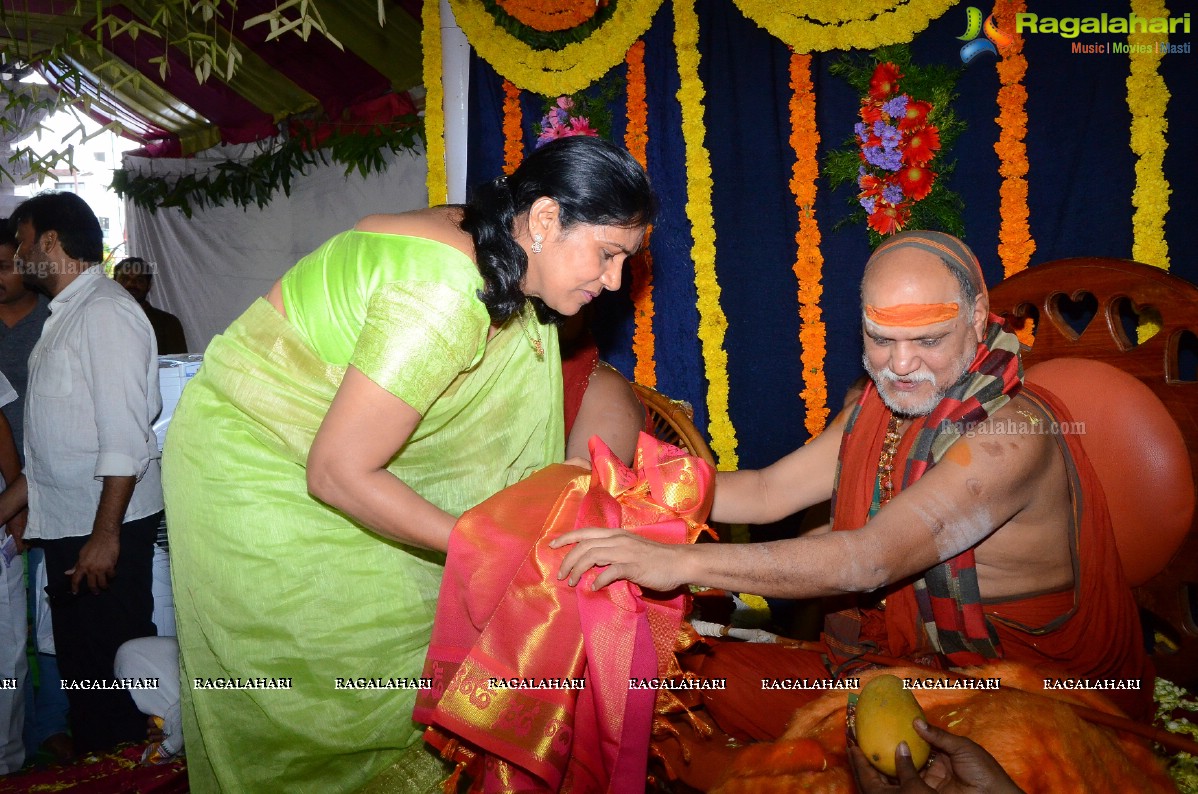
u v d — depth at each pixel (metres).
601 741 1.64
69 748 3.12
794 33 3.04
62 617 2.93
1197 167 2.55
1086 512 1.79
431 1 3.67
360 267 1.72
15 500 2.99
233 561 1.85
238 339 1.84
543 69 3.47
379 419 1.62
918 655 1.84
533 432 2.05
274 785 1.92
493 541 1.71
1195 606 2.39
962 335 1.74
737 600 3.11
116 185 7.63
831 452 2.14
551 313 1.96
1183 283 2.07
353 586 1.86
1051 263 2.31
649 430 2.56
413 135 5.77
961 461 1.70
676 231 3.40
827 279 3.17
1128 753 1.51
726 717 1.92
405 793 1.90
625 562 1.62
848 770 1.48
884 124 2.95
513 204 1.69
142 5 5.40
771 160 3.23
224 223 7.18
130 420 2.78
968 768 1.31
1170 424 1.98
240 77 6.23
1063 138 2.74
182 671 1.97
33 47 5.66
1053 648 1.81
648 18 3.34
